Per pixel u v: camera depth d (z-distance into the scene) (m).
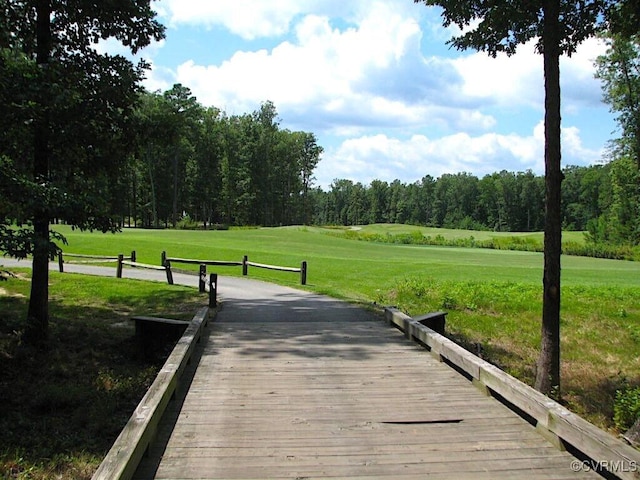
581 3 9.16
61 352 9.99
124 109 10.79
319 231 64.25
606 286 21.67
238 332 10.24
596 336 14.50
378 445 4.85
